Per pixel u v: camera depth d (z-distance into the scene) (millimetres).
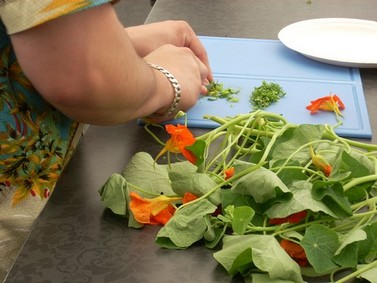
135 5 2518
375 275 533
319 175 633
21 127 811
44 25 596
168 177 674
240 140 777
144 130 849
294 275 536
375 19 1320
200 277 572
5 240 841
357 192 619
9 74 788
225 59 1098
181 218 609
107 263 593
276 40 1199
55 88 640
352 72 1050
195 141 672
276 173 619
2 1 589
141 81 712
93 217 659
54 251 609
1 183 828
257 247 550
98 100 665
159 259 596
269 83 990
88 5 604
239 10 1354
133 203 641
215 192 634
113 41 645
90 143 811
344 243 546
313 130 693
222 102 931
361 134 838
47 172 854
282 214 580
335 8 1376
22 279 575
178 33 1043
